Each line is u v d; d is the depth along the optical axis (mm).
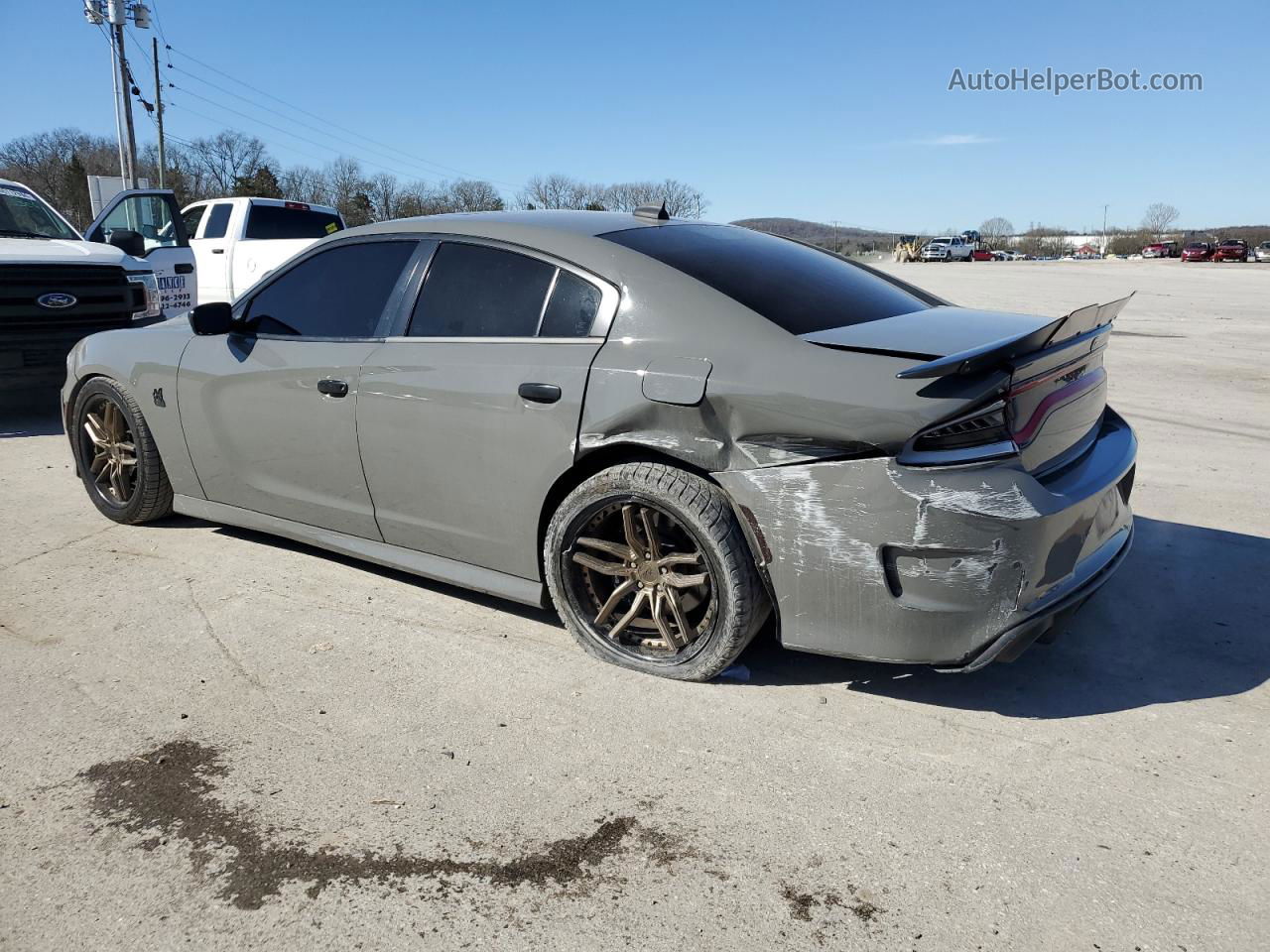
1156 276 33969
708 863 2137
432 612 3529
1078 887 2039
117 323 7297
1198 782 2406
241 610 3553
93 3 29609
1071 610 2734
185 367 4047
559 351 3021
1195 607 3502
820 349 2643
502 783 2443
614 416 2850
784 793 2383
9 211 7750
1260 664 3051
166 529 4539
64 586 3797
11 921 1980
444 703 2857
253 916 1990
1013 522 2432
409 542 3525
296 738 2674
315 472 3695
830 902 2008
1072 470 2785
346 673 3051
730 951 1880
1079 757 2529
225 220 12367
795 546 2625
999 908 1979
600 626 3115
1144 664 3055
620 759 2551
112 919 1985
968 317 3096
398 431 3359
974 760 2521
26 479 5469
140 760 2566
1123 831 2217
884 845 2186
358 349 3506
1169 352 11336
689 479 2779
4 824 2301
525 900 2027
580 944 1900
